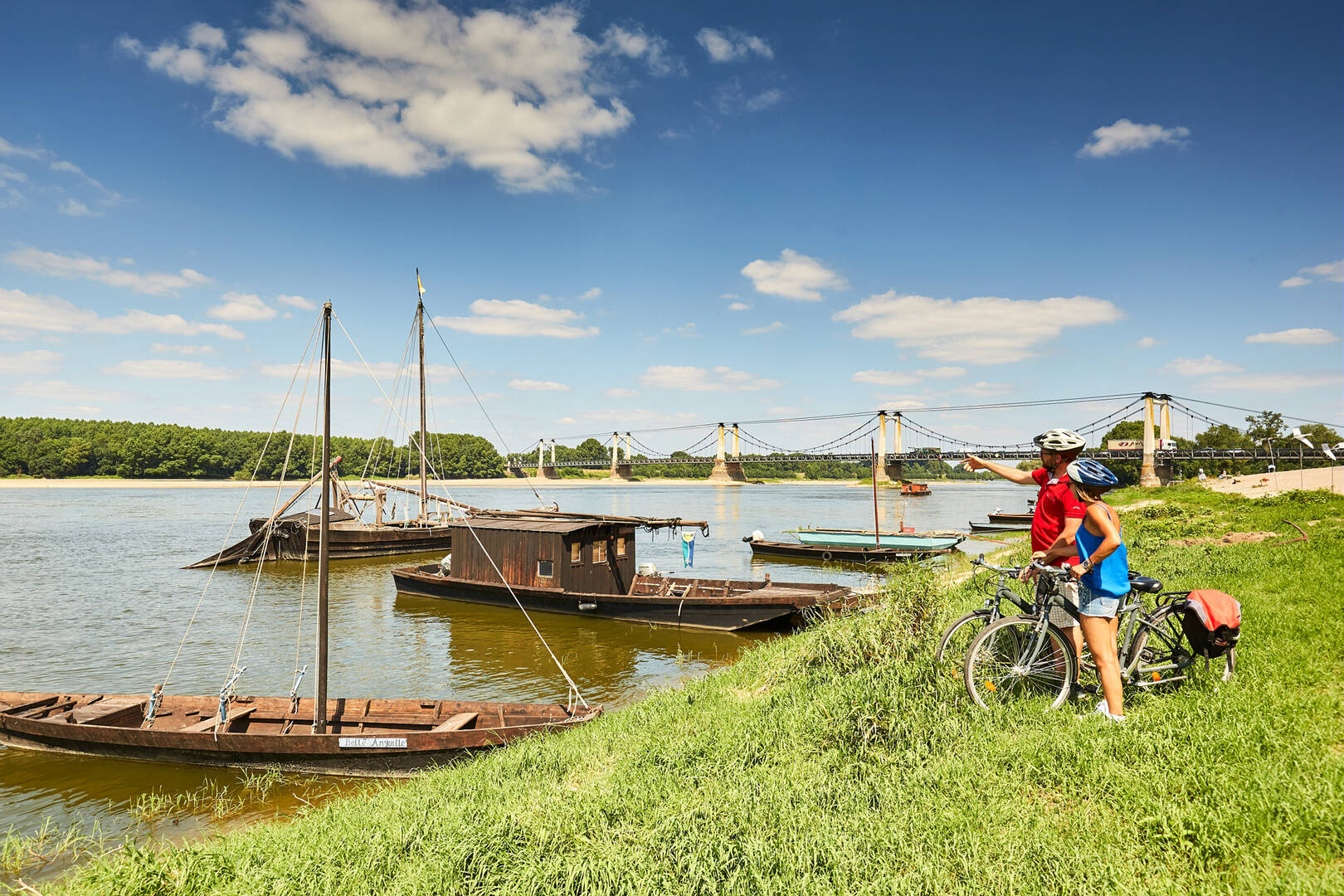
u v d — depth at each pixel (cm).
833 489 19375
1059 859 393
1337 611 776
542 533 2264
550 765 757
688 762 659
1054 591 597
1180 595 633
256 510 7750
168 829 877
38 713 1187
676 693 1056
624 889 430
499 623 2147
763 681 979
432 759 996
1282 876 345
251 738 1029
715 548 4275
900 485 15875
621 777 639
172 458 16588
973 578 1281
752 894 406
